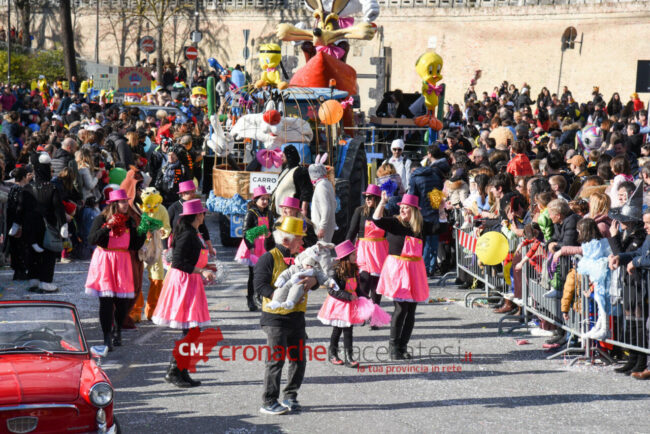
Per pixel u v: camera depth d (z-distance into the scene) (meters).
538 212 10.41
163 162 17.45
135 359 9.05
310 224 11.63
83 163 14.10
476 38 41.06
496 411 7.46
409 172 15.67
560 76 39.22
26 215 11.81
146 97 30.98
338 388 8.16
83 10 49.91
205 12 47.22
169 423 7.13
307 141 13.86
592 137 16.81
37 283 12.12
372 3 18.25
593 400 7.75
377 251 10.30
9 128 19.55
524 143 13.91
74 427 5.88
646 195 9.38
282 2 45.62
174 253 8.33
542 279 9.82
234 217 14.07
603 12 38.44
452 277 13.46
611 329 8.63
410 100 21.72
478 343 9.82
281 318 7.37
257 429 6.99
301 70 16.69
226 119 17.44
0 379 6.03
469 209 12.48
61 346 6.79
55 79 44.41
